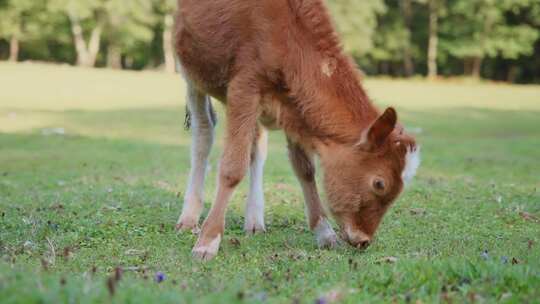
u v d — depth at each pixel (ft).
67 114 78.02
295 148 20.75
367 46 162.71
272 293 14.29
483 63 192.13
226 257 18.63
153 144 55.36
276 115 19.38
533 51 181.68
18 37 160.97
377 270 15.25
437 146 59.21
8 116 73.77
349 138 18.53
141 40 169.89
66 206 25.96
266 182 33.19
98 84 115.44
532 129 77.25
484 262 15.08
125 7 154.40
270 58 18.69
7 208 25.80
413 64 198.18
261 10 18.84
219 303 11.42
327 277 15.61
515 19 181.98
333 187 18.54
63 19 162.20
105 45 182.09
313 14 19.15
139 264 17.74
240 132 19.10
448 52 184.14
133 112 82.17
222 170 19.17
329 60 18.92
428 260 15.66
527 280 14.06
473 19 172.14
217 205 19.11
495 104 109.40
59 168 41.19
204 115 22.58
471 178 37.70
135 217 24.04
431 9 176.55
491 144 61.36
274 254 18.86
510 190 31.55
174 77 137.28
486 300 13.25
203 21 19.74
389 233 22.13
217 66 19.90
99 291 11.53
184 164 42.96
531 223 24.35
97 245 20.06
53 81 115.75
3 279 11.40
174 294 11.66
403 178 18.12
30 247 19.39
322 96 18.66
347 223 18.62
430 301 13.33
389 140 18.06
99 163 43.42
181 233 21.76
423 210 26.03
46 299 10.62
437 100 112.88
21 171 39.93
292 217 25.13
